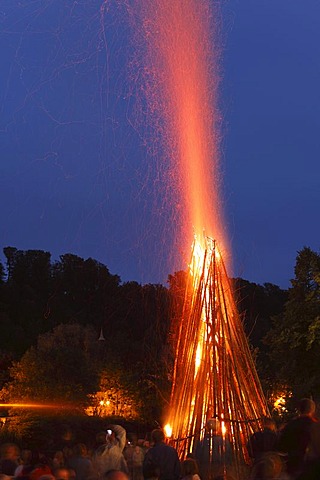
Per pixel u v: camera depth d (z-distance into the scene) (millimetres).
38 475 10031
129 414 55125
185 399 13422
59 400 52812
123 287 80250
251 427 13078
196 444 12844
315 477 6230
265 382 33812
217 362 13273
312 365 38812
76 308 86500
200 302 13680
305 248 39938
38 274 93938
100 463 12359
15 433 48531
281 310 76750
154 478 10375
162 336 59812
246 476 12359
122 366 57594
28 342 80062
